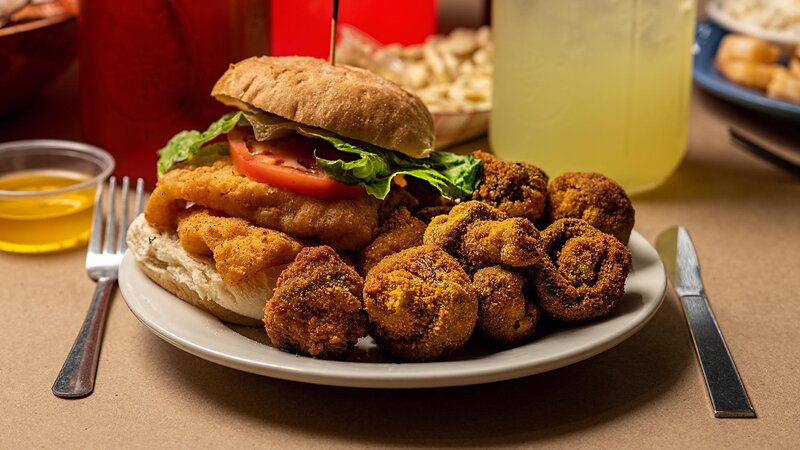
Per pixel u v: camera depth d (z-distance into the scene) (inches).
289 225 24.0
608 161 30.4
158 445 21.3
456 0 44.3
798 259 28.5
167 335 22.4
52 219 28.5
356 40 35.9
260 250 23.1
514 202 25.0
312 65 25.4
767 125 37.9
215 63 30.0
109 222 28.1
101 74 30.4
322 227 24.0
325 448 21.2
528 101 30.6
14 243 28.5
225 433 21.6
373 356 22.8
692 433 21.8
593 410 22.3
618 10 29.1
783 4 40.2
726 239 29.6
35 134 35.0
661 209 31.2
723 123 38.0
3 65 31.9
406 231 24.3
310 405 22.4
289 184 24.1
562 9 29.4
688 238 28.1
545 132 30.5
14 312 25.8
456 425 21.8
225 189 24.2
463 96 34.9
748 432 21.8
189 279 23.8
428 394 22.7
